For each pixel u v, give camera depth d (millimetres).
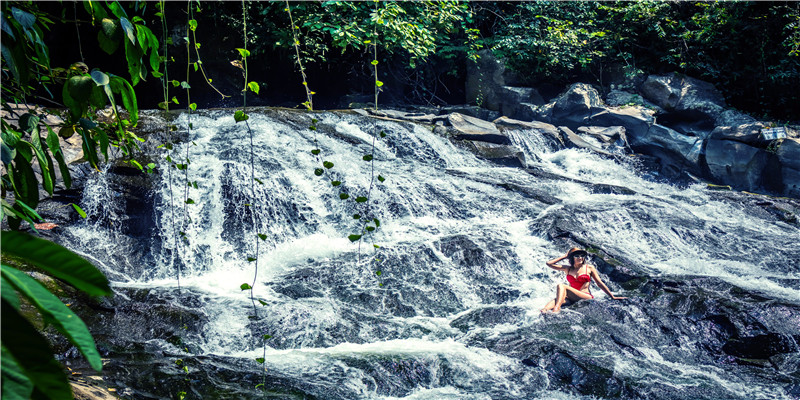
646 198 11164
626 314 6906
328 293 7504
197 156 9969
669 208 10648
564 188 11367
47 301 840
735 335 6441
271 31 15445
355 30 14258
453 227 9570
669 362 6074
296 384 5152
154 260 8516
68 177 2602
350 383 5328
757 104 15367
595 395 5332
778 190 12812
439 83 17656
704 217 10727
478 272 8172
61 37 14828
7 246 853
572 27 16406
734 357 6211
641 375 5637
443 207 10062
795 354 6082
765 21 14906
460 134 12969
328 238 9109
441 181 10648
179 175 9367
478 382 5520
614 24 16250
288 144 10781
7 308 787
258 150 10336
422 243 8594
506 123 14133
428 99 17469
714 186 13086
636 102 15070
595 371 5555
